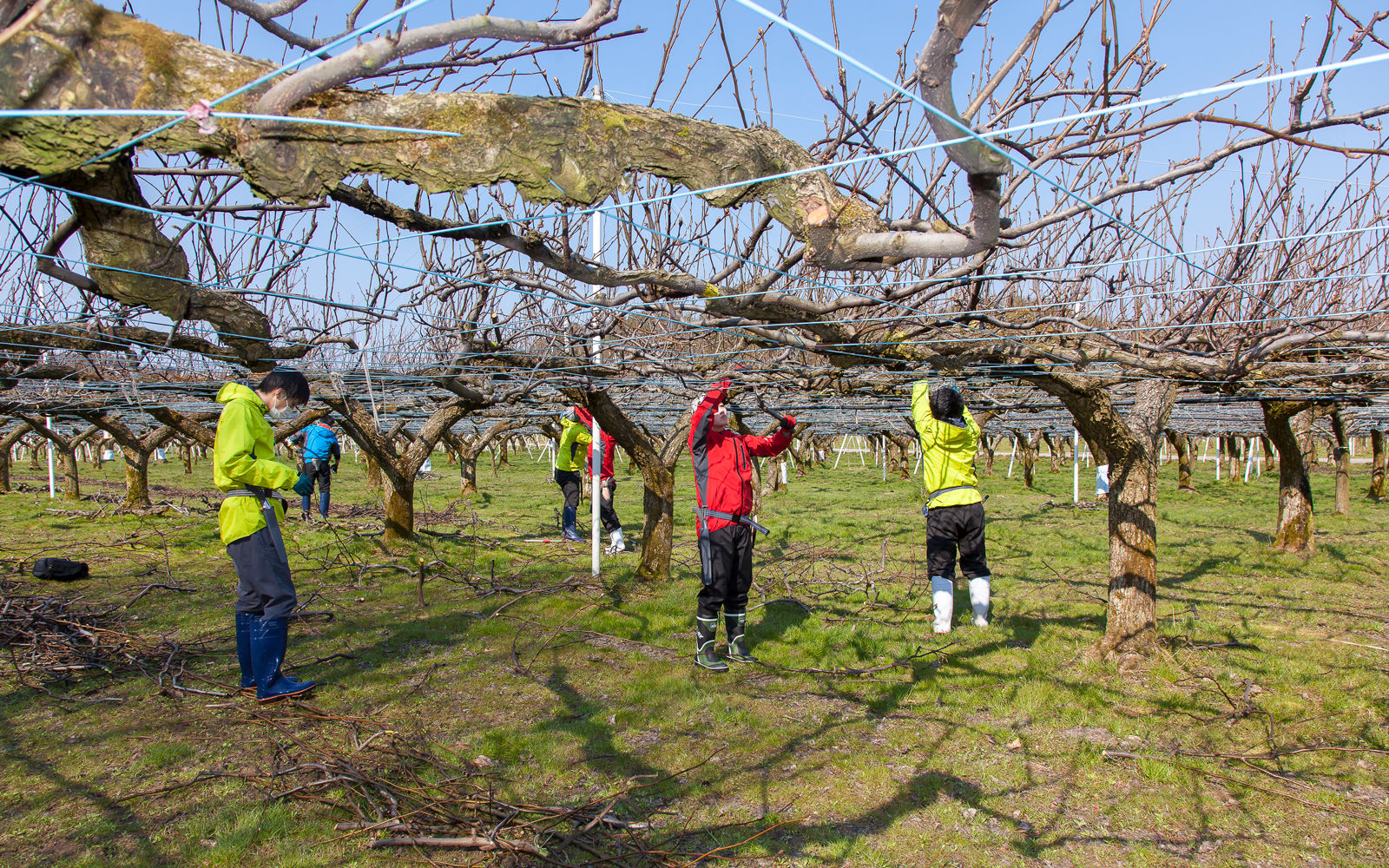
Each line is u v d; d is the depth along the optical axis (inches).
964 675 222.2
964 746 176.2
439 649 245.1
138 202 87.1
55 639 233.3
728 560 229.0
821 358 271.6
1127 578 233.8
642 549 343.3
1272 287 153.0
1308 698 201.6
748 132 89.3
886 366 217.3
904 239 89.4
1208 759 168.4
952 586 265.9
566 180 80.0
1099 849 135.2
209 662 225.3
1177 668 222.2
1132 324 197.5
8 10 64.9
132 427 663.1
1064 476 1042.7
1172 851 134.9
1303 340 146.0
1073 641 253.8
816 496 751.1
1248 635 259.3
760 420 667.4
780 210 91.3
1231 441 898.7
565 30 69.1
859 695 207.6
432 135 72.1
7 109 65.7
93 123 67.5
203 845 130.9
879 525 537.0
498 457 1214.9
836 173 94.6
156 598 300.4
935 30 58.6
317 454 517.3
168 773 156.6
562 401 337.4
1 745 168.9
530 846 124.4
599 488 347.9
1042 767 165.8
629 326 221.3
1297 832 140.5
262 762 161.8
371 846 130.0
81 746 168.7
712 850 132.6
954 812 147.3
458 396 310.7
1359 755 168.7
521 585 336.2
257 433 194.1
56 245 99.5
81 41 66.8
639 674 223.1
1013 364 185.2
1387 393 256.5
